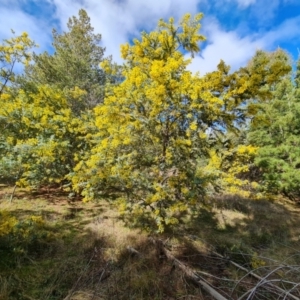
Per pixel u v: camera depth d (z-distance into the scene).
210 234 4.25
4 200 5.27
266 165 7.18
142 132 3.60
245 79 2.95
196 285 2.61
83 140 6.11
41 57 10.60
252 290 2.13
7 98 6.06
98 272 2.73
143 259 2.97
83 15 12.98
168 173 3.67
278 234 4.61
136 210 3.55
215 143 3.59
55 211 4.84
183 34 3.64
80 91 9.23
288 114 7.06
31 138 5.59
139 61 3.77
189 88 2.99
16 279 2.46
